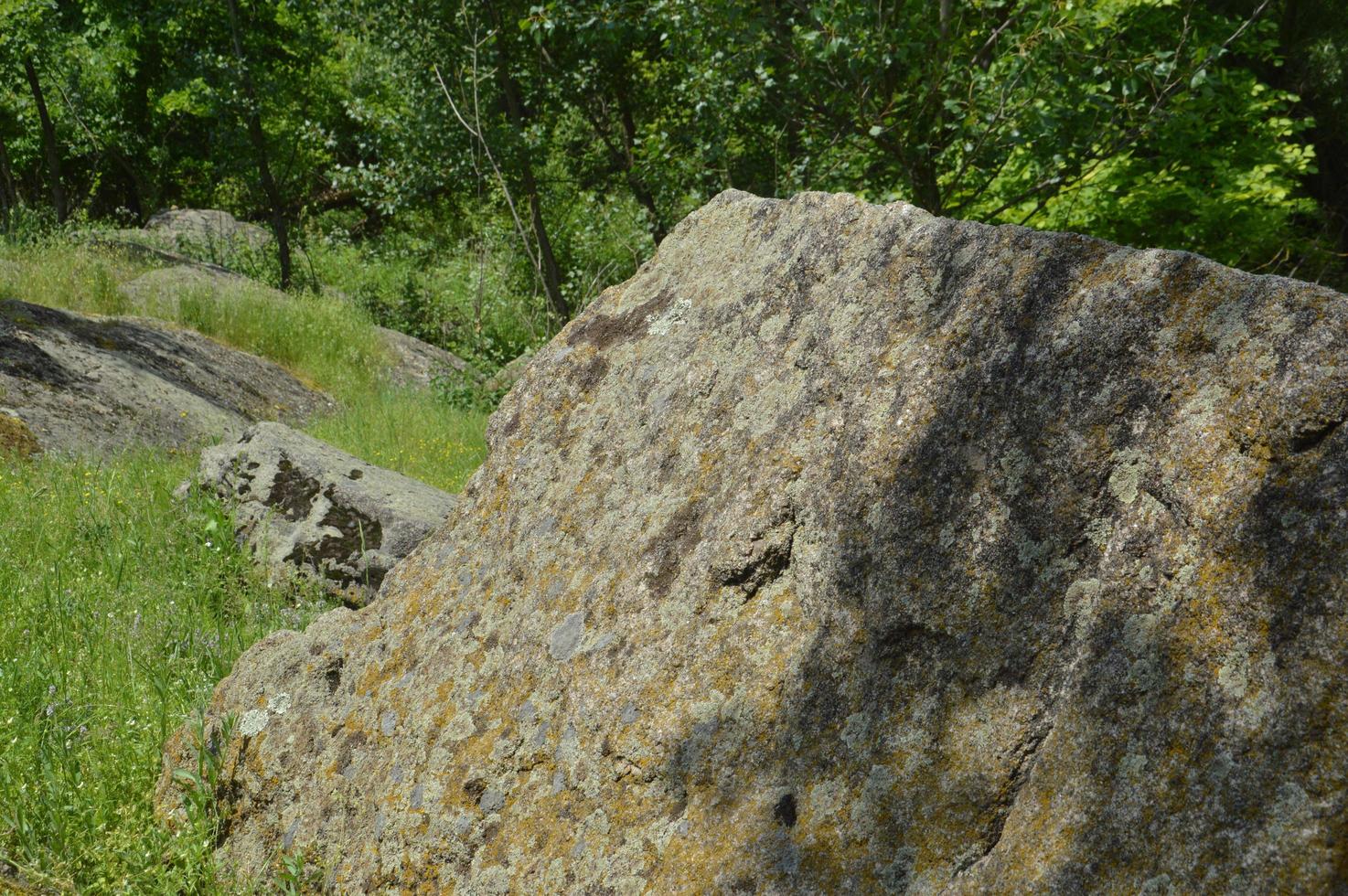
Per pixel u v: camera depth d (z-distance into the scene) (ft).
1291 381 5.65
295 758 10.15
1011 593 6.36
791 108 32.40
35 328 30.71
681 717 7.43
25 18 66.08
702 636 7.71
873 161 31.30
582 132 62.08
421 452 30.68
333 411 38.73
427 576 10.69
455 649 9.61
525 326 54.08
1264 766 5.00
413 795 8.81
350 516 19.03
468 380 43.75
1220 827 5.02
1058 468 6.44
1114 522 6.14
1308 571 5.24
